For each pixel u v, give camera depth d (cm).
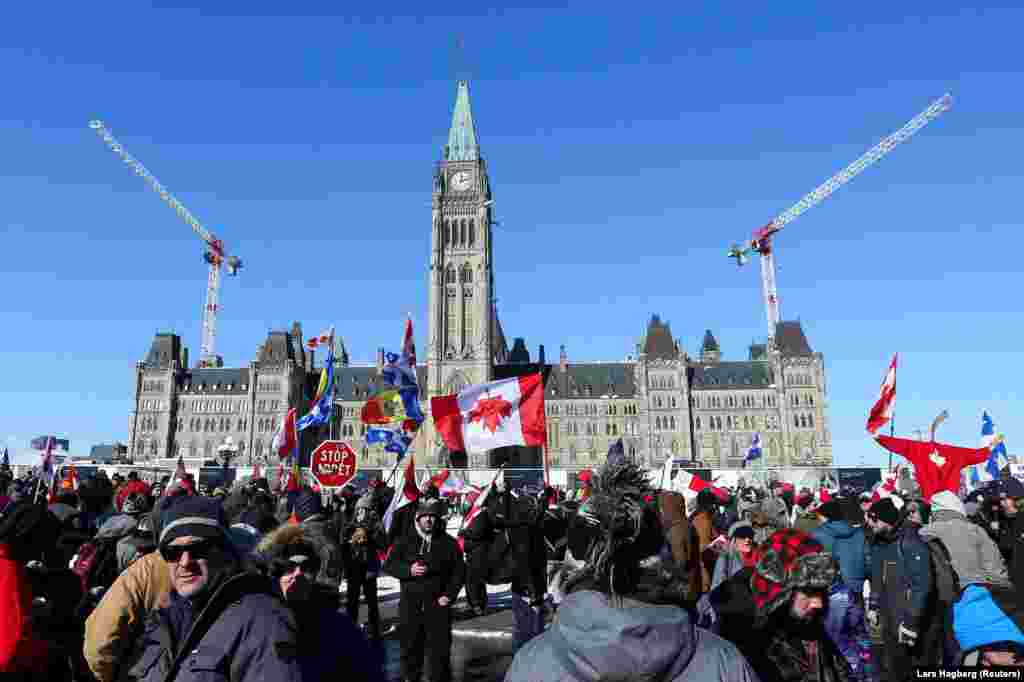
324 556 646
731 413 17900
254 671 465
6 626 705
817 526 1427
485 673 1546
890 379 2438
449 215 17950
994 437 3691
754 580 619
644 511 468
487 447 1827
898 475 3884
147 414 18175
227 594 501
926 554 1118
